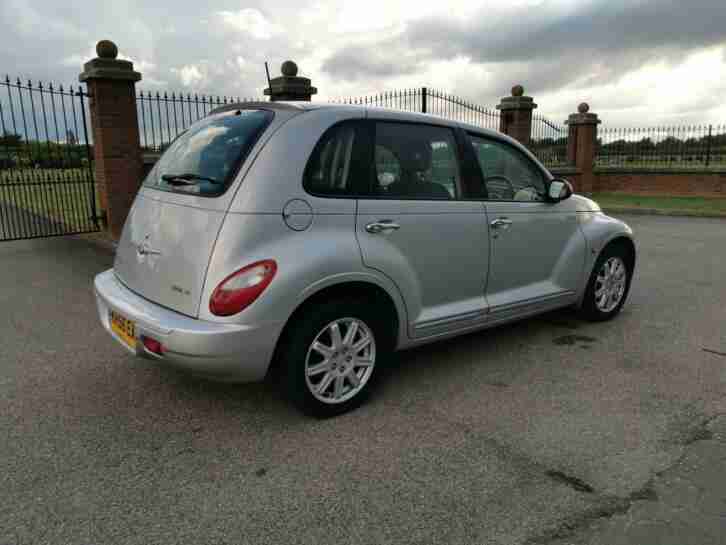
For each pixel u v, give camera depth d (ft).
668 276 23.30
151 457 9.59
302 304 10.27
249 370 9.69
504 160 14.10
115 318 11.12
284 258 9.73
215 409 11.30
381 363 11.56
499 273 13.65
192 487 8.75
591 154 57.36
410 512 8.20
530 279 14.58
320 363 10.66
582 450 9.90
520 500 8.48
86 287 20.53
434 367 13.62
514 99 46.09
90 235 29.50
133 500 8.42
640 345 15.19
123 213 27.30
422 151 12.17
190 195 10.37
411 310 11.78
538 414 11.25
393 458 9.61
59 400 11.68
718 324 16.99
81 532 7.72
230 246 9.48
